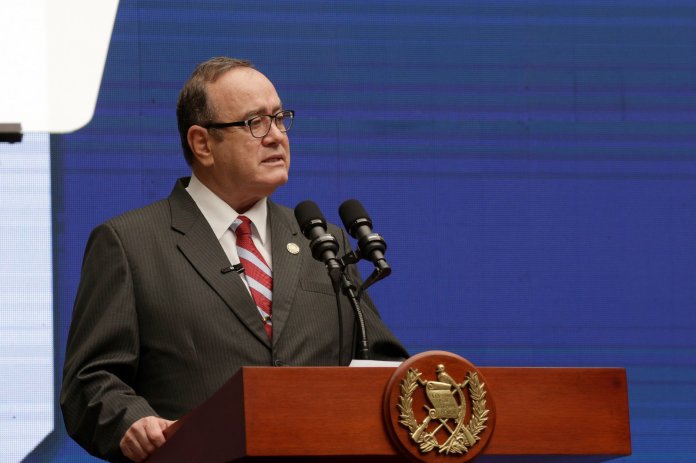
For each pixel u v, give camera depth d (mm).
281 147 7160
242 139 7059
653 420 10664
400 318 10531
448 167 10781
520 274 10734
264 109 7129
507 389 5305
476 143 10844
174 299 6730
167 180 10375
